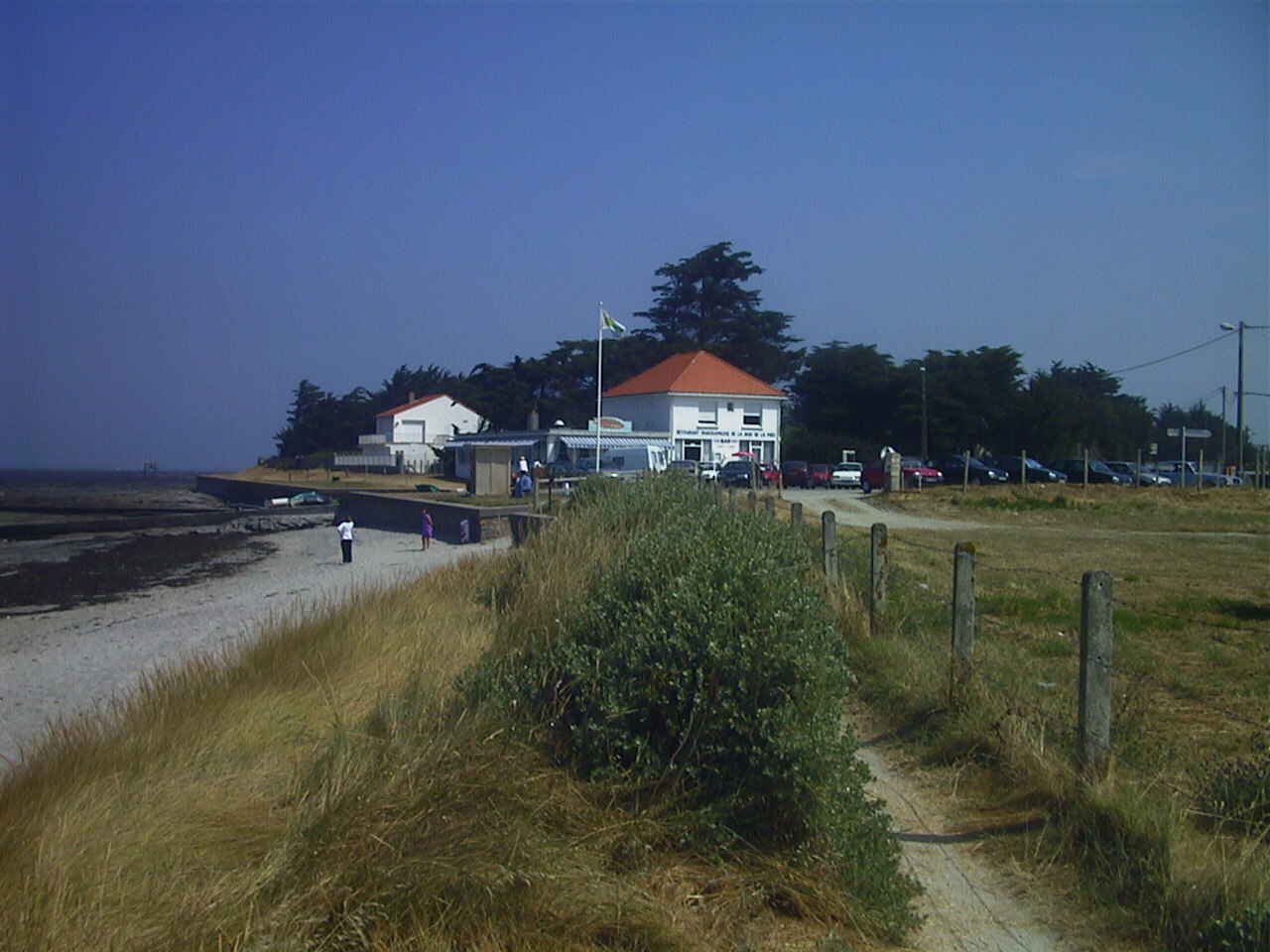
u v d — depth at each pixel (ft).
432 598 41.73
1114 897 16.26
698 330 281.54
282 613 47.24
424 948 13.28
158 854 15.66
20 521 204.64
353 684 27.58
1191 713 26.03
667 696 18.42
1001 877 17.49
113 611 83.56
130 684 49.70
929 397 232.53
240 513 200.23
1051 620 39.11
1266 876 15.42
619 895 14.73
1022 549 75.56
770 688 17.85
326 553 124.67
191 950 12.73
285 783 19.03
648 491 46.78
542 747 18.98
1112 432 236.43
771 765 17.04
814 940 15.02
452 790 15.96
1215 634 37.32
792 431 245.04
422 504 140.05
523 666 21.58
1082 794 18.76
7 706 46.52
